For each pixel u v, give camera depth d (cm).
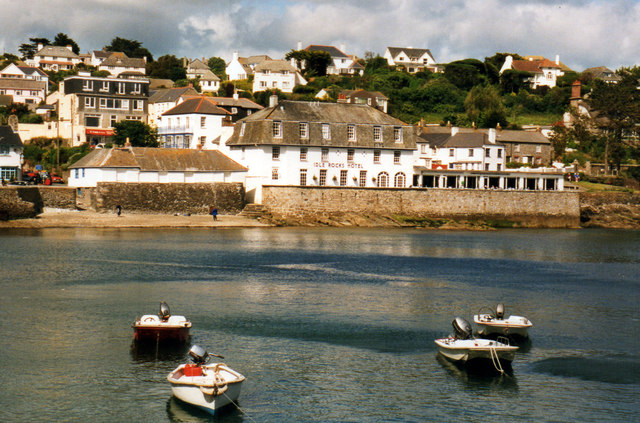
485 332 4547
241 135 11900
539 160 16650
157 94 17250
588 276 7138
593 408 3428
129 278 6203
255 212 11294
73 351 4059
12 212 9625
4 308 4962
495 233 11581
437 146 14962
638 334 4719
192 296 5547
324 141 11788
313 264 7344
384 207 11950
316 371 3844
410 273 6981
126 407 3325
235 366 3884
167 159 11238
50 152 14012
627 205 13862
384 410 3369
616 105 17550
